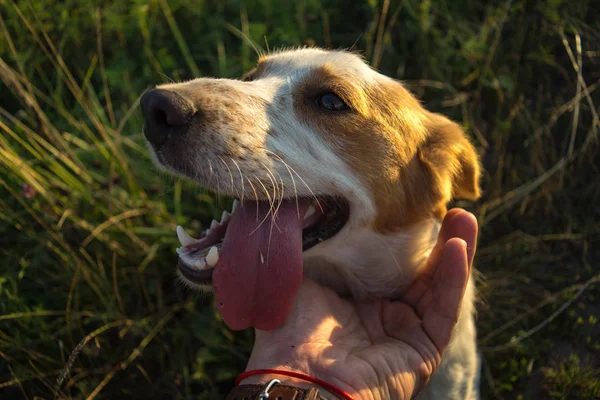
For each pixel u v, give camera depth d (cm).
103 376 59
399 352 47
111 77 77
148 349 61
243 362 62
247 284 45
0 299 59
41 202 65
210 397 60
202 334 61
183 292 64
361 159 49
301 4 84
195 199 70
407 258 52
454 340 54
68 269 62
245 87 48
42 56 79
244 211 47
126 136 72
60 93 75
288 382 43
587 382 62
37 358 58
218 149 45
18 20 78
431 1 86
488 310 68
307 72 50
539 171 76
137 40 81
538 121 79
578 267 72
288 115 48
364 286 53
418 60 82
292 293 46
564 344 66
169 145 44
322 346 46
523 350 65
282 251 46
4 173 66
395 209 50
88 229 64
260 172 46
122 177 68
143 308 63
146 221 67
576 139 78
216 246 46
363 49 83
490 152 78
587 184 77
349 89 49
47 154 67
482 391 63
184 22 84
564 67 83
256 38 80
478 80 81
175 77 77
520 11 84
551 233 74
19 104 75
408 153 51
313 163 48
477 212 74
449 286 47
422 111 54
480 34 83
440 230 50
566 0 85
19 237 64
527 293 70
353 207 49
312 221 50
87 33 81
